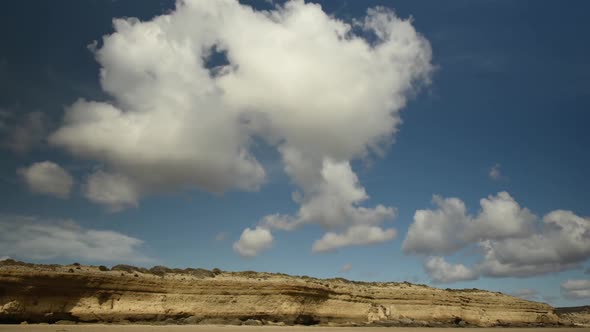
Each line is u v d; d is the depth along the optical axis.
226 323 65.19
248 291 70.06
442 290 101.94
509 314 104.31
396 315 86.94
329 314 77.25
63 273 56.88
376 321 82.31
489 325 98.00
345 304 80.94
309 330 59.88
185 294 65.62
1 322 51.66
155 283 63.78
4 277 52.94
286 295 71.88
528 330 85.81
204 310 65.62
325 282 86.31
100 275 59.66
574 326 111.81
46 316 54.56
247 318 67.75
